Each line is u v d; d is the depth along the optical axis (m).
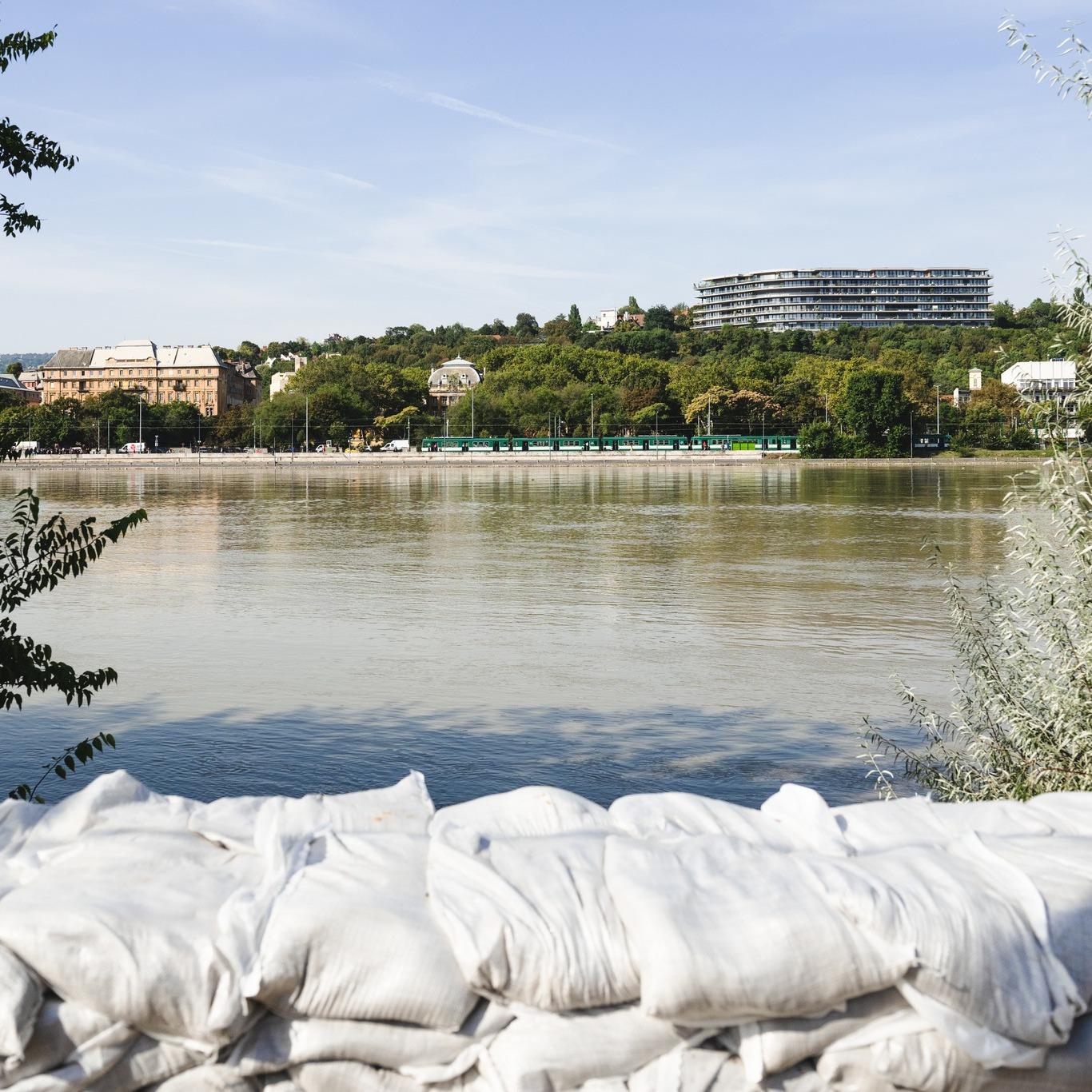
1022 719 7.56
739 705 13.48
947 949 2.57
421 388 174.00
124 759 11.28
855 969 2.57
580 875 2.84
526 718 12.92
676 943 2.57
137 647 17.36
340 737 12.09
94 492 66.88
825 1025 2.63
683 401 148.38
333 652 16.92
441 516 46.47
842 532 37.69
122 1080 2.64
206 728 12.42
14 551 8.00
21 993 2.57
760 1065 2.61
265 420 142.62
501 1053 2.64
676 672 15.33
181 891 2.83
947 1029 2.57
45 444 146.62
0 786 10.45
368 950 2.69
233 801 3.37
